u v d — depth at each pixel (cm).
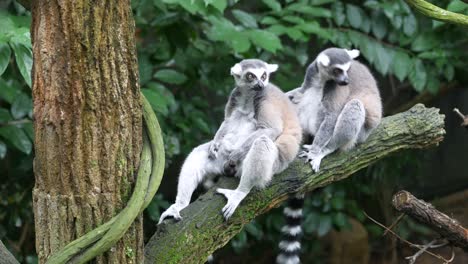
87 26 496
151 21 1052
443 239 671
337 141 770
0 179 1089
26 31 716
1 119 897
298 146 755
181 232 639
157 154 559
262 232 1273
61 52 500
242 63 830
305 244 1391
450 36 1120
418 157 1375
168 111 1041
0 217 1088
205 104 1124
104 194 530
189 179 734
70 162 520
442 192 1595
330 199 1234
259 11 1205
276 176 719
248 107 816
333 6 1125
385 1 1116
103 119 521
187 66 1062
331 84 862
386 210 1426
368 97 845
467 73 1185
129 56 527
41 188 535
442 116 780
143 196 539
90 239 521
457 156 1653
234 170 727
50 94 510
